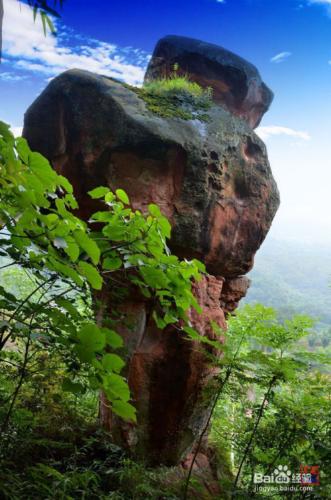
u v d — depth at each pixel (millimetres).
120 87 4430
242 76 5605
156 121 4188
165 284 2178
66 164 4371
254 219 4723
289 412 3920
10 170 1175
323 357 3865
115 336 1547
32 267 1887
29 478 3113
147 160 4156
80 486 3510
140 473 4004
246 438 4254
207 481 4719
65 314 1809
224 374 4418
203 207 4289
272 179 4957
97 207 4242
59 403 4281
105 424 4617
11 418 3191
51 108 4395
